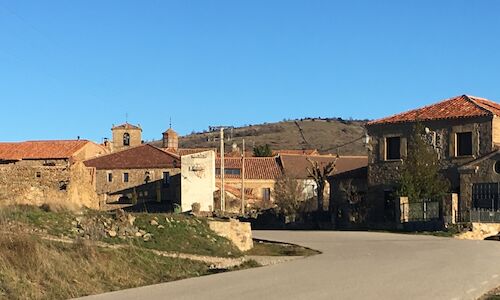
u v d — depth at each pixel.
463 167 44.28
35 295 15.53
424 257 24.00
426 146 45.53
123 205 71.50
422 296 14.23
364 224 47.66
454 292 14.90
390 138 49.84
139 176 73.88
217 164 83.25
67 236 23.00
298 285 16.56
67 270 17.88
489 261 22.42
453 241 32.72
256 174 81.81
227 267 23.33
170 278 20.50
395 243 31.62
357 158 86.94
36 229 22.56
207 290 16.05
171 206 69.88
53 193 31.23
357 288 15.66
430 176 43.72
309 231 45.53
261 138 145.62
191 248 27.28
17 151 76.25
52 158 74.06
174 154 76.69
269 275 19.45
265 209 64.06
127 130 99.25
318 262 23.41
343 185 54.31
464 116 45.50
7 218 22.36
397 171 48.94
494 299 14.17
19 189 30.80
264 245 33.69
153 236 26.86
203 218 31.20
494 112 45.16
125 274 19.64
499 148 43.06
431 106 50.12
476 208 43.22
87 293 16.66
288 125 159.38
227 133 149.62
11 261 16.95
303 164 83.44
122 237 25.33
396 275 18.38
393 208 47.59
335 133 149.62
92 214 27.20
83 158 77.31
